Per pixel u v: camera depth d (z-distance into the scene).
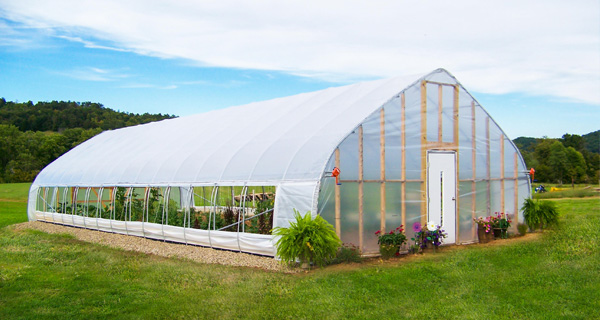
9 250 13.90
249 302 8.28
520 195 15.66
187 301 8.47
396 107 12.68
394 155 12.51
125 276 10.52
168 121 23.84
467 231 14.08
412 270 10.22
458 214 13.84
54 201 22.39
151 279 10.13
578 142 67.88
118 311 8.06
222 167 14.43
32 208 23.77
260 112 17.73
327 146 11.66
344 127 12.02
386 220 12.18
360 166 11.88
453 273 9.95
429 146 13.26
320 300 8.28
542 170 55.72
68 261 12.30
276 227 11.63
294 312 7.74
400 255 12.07
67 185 21.41
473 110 14.41
